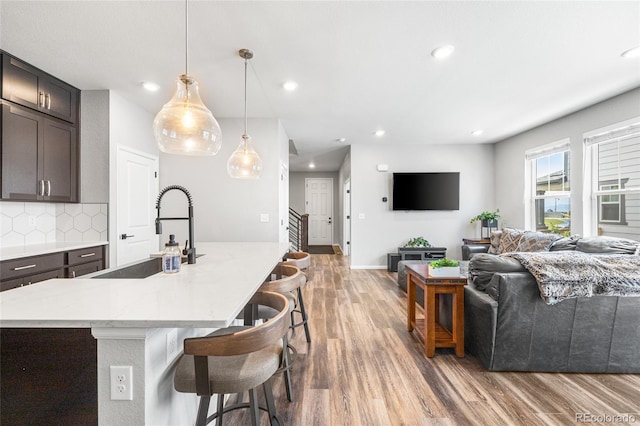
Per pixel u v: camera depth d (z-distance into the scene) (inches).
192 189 169.0
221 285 57.2
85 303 45.3
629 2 73.4
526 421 65.9
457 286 94.1
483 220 218.1
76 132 126.2
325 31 85.9
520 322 83.4
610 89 128.3
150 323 38.7
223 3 73.7
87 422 40.1
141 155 151.1
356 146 235.3
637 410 69.2
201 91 130.3
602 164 145.1
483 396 74.8
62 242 124.3
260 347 41.3
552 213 179.2
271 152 169.0
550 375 83.7
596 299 81.7
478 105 147.9
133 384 39.8
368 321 125.7
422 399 73.8
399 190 230.8
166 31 85.5
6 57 97.4
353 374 85.3
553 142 173.5
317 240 397.7
